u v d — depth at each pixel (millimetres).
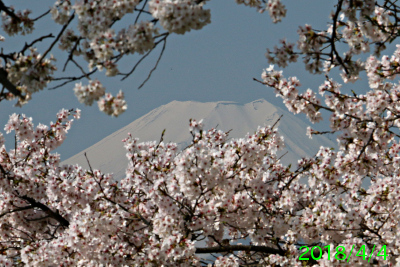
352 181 16828
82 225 15164
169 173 16344
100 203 17453
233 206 16891
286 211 17812
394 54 16125
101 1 8703
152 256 15367
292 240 17906
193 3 8242
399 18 11773
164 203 15320
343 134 15711
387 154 18125
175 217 15445
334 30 10609
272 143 17188
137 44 8391
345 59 11273
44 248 15820
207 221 16375
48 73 9016
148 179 16703
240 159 16062
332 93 15438
